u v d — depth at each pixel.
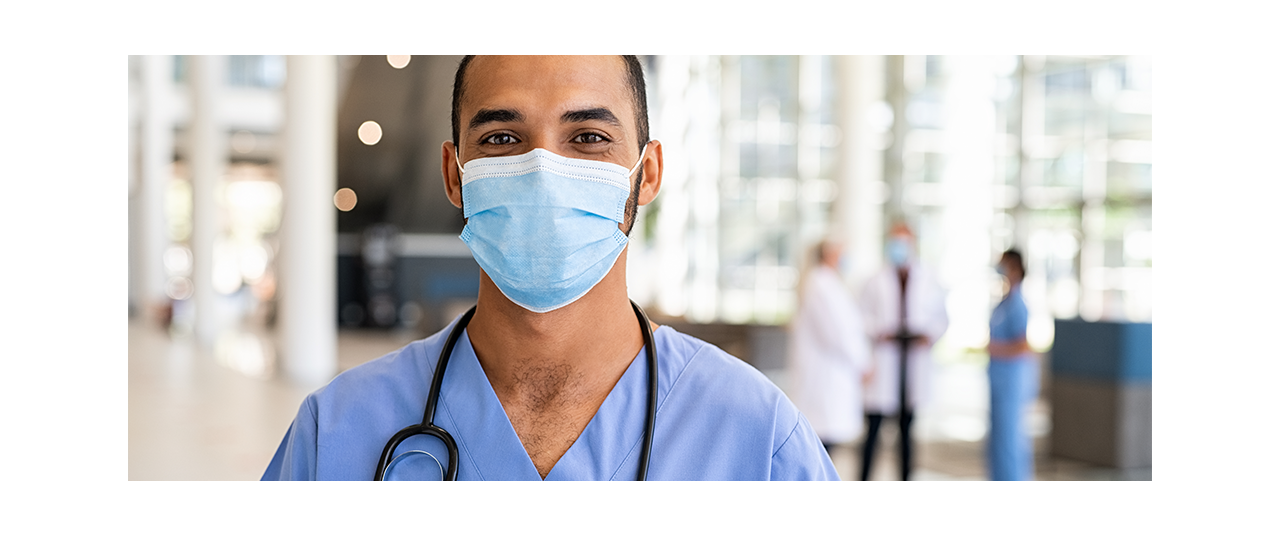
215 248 11.78
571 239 0.87
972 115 9.09
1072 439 5.06
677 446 0.93
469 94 0.92
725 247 12.02
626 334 0.95
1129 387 4.80
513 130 0.90
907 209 9.76
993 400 4.33
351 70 11.11
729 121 11.87
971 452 5.37
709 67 11.97
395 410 0.96
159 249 16.02
